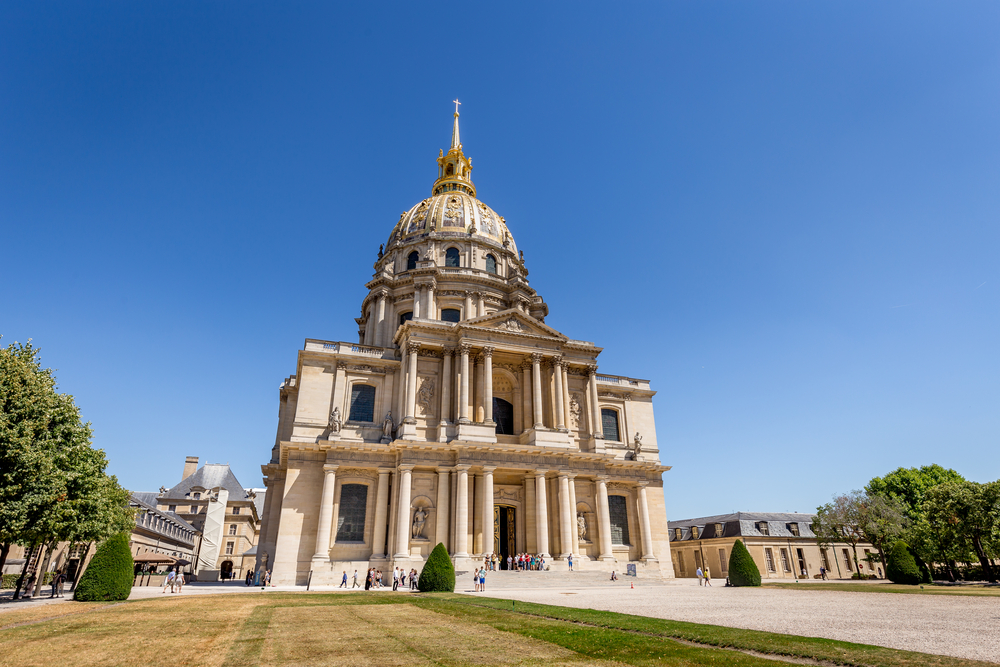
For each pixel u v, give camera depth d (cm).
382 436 6228
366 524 5825
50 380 3759
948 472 8712
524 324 6888
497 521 6381
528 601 3300
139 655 1628
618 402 7456
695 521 10344
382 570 5500
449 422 6212
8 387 3431
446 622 2316
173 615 2620
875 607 2739
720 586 5028
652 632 1970
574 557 5872
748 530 8488
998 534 5422
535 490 6203
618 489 6881
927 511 6006
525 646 1720
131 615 2627
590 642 1756
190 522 12294
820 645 1589
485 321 6675
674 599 3422
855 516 7138
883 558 6856
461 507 5706
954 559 6000
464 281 8319
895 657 1418
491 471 5931
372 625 2236
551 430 6406
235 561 12712
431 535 5762
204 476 13325
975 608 2594
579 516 6406
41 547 4431
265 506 7044
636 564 6372
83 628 2186
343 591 4559
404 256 8906
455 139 11181
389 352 6794
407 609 2841
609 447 7062
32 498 3325
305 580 5525
